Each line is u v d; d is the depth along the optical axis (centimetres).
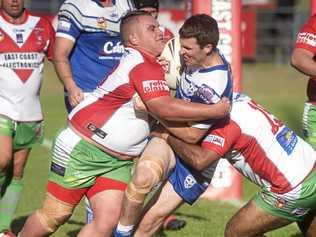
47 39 1669
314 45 1548
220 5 2133
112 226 1349
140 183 1322
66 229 1797
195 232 1780
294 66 1560
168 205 1408
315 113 1628
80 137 1344
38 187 2344
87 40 1608
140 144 1359
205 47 1274
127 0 1622
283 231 1788
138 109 1320
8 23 1645
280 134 1326
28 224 1395
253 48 5969
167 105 1282
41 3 6138
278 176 1310
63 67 1578
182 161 1387
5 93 1638
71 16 1587
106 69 1614
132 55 1318
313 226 1368
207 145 1307
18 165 1700
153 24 1321
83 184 1359
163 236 1739
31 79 1653
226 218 1930
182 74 1335
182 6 6059
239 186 2183
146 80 1295
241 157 1330
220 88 1277
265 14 6012
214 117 1273
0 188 1703
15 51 1639
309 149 1350
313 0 2017
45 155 2919
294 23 5978
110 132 1332
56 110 4122
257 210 1345
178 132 1309
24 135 1670
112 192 1354
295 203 1321
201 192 1409
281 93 4806
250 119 1309
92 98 1348
